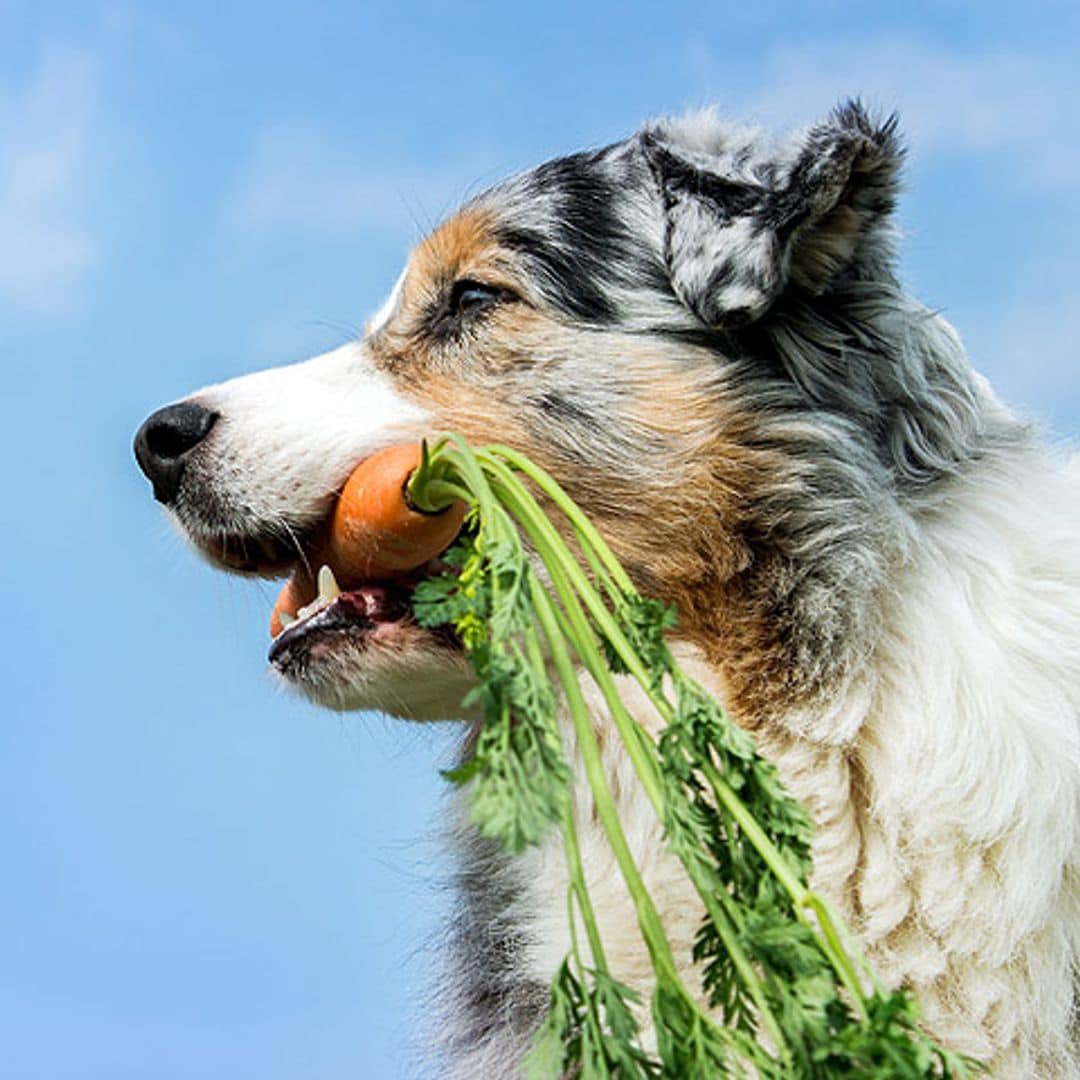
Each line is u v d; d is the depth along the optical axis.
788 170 4.41
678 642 4.32
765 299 4.39
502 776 2.39
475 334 4.68
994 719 3.99
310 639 4.24
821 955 2.51
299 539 4.41
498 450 3.34
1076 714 4.04
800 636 4.20
